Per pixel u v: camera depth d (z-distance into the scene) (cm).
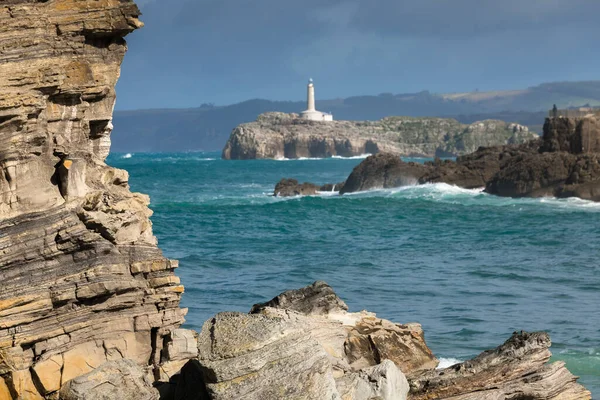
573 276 5281
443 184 14388
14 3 2203
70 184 2281
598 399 2892
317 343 2095
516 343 2614
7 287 2106
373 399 2291
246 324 2064
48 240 2173
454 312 4122
